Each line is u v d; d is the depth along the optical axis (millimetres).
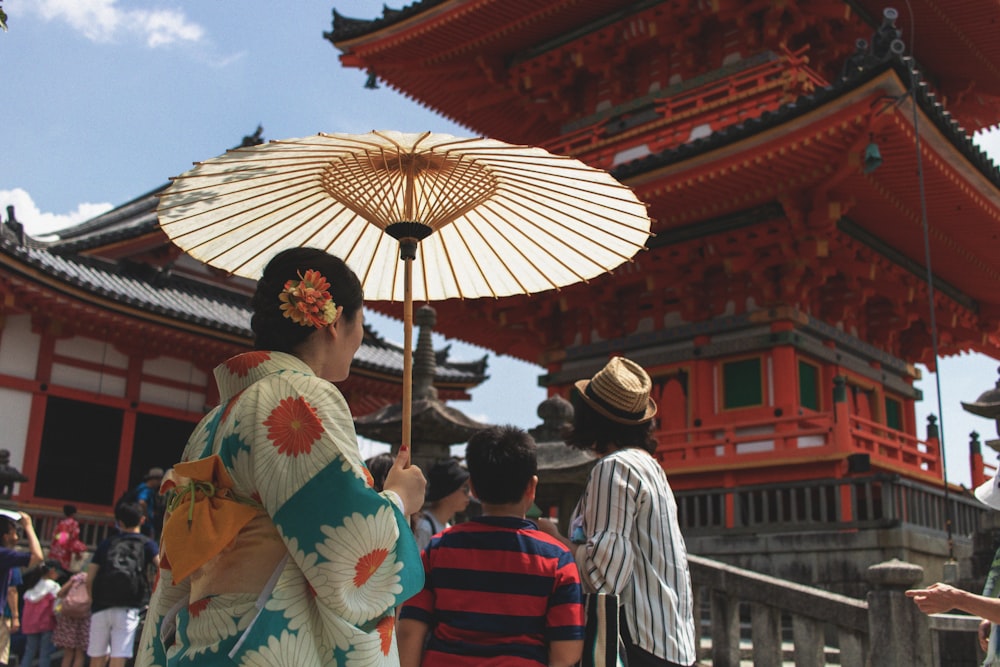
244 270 3650
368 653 2461
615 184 3469
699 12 21297
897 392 23109
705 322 20500
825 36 21281
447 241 3900
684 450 19688
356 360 25344
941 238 19984
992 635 4391
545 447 8891
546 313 23234
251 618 2420
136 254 24359
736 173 17359
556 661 3707
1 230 19578
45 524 20922
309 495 2434
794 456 17141
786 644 11586
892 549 13852
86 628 10797
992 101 26859
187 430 24609
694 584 8695
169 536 2480
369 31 24438
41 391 21500
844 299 20484
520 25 23141
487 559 3807
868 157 15047
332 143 3354
